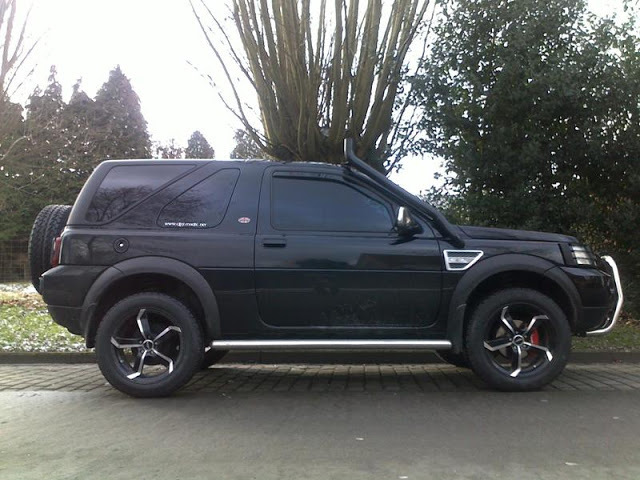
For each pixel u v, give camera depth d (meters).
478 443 3.88
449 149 8.12
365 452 3.71
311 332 5.18
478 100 7.80
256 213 5.29
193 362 5.10
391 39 8.62
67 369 6.69
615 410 4.68
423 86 8.06
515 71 7.52
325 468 3.44
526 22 7.73
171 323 5.18
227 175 5.42
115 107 26.69
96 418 4.53
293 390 5.57
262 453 3.71
